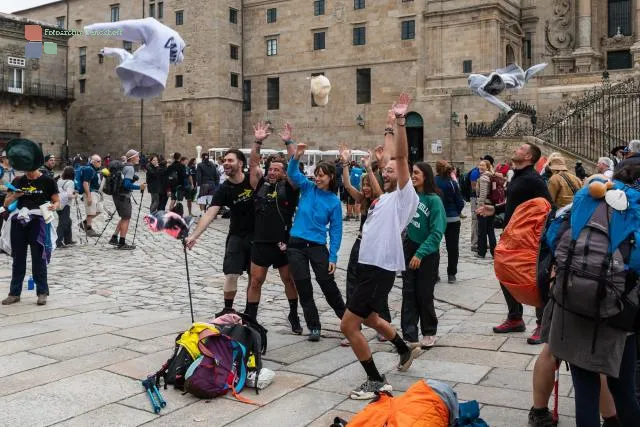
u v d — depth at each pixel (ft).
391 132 23.56
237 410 18.71
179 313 31.68
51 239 33.50
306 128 160.76
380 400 15.74
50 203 33.09
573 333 14.35
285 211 26.18
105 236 64.28
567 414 18.21
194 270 45.78
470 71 137.28
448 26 140.26
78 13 201.16
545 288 16.65
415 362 23.48
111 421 17.75
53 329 27.68
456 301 34.96
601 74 125.90
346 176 28.14
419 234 25.05
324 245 26.09
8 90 170.19
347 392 20.30
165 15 170.40
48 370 21.97
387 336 21.56
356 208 81.92
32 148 31.63
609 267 13.66
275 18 164.96
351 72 153.89
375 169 33.58
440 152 139.33
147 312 31.76
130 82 17.07
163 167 72.95
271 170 26.30
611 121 102.68
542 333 16.79
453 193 39.27
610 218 13.99
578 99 113.70
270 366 23.03
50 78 180.96
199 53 164.45
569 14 147.54
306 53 160.15
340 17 154.61
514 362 23.22
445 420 14.89
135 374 21.59
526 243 17.29
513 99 131.44
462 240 62.75
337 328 29.09
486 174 49.03
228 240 27.22
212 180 78.84
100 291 37.40
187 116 166.91
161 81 17.07
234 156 26.27
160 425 17.57
